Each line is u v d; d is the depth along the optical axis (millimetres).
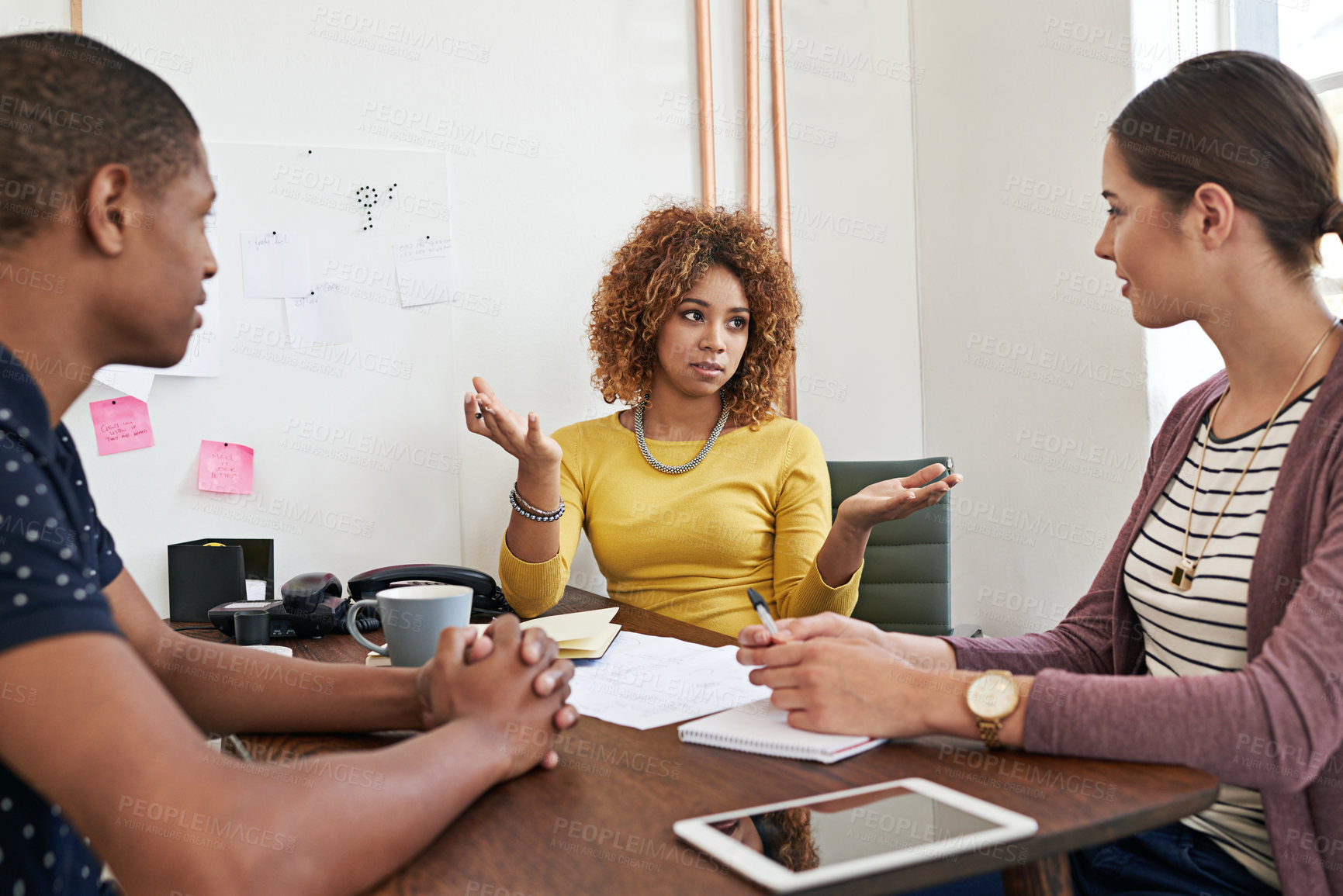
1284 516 802
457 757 598
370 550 1750
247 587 1576
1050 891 619
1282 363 882
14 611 470
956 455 2121
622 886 513
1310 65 1546
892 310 2209
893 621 1766
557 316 1904
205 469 1632
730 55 2080
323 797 500
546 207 1890
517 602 1430
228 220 1641
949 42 2082
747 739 726
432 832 551
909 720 713
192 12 1616
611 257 1950
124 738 459
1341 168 861
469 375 1833
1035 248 1895
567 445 1677
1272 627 800
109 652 484
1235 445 915
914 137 2203
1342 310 1474
